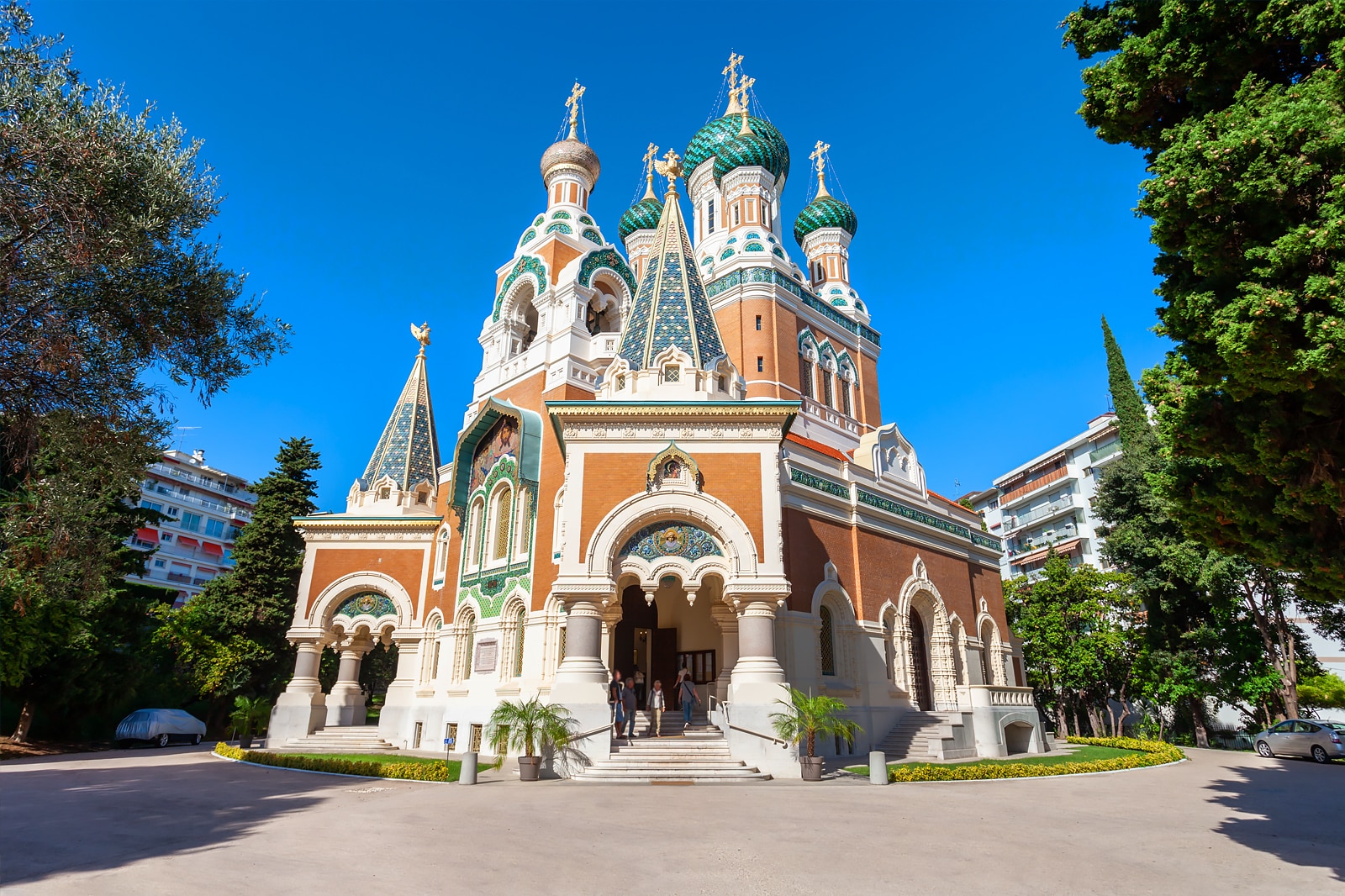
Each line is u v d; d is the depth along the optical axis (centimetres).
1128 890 806
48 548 1448
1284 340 830
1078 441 6062
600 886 781
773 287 3378
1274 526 1006
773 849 956
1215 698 3578
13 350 1227
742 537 1895
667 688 2534
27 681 2817
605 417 2002
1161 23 1022
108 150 1239
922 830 1105
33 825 1094
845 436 3478
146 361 1420
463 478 2727
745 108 4016
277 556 3828
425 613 2858
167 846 936
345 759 1953
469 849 937
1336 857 973
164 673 3906
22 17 1280
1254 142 834
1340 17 846
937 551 3067
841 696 2397
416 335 3428
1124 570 3650
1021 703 2802
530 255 3058
